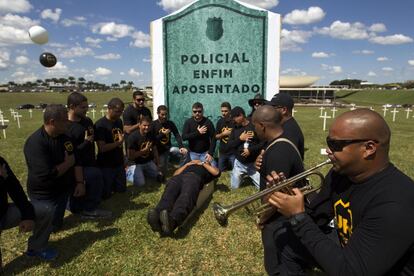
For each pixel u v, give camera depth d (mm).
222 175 6934
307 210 2268
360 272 1515
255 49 7754
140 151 6125
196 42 7875
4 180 3012
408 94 72812
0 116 18625
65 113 3525
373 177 1641
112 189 5773
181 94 8109
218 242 3984
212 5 7699
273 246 2537
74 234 4191
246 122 5863
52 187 3691
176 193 4328
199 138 7020
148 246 3873
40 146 3494
